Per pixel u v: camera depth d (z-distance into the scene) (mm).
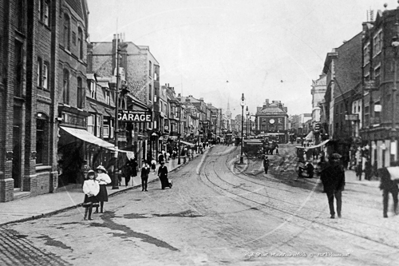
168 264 6125
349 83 15805
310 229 8398
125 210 12117
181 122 45562
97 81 22750
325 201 11914
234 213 10680
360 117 15594
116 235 8234
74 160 18578
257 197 13648
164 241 7621
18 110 16062
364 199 11883
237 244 7297
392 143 16125
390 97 17000
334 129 13203
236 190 16094
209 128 50156
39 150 17672
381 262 6168
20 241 7844
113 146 20359
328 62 15453
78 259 6469
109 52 22781
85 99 20609
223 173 26188
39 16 17078
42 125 17859
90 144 19297
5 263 6289
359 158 14328
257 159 21469
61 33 18594
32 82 16453
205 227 8906
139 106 23031
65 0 18672
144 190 19125
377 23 18172
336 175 9852
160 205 12969
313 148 12625
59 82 18516
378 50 17766
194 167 34562
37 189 16719
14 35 15398
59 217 11180
